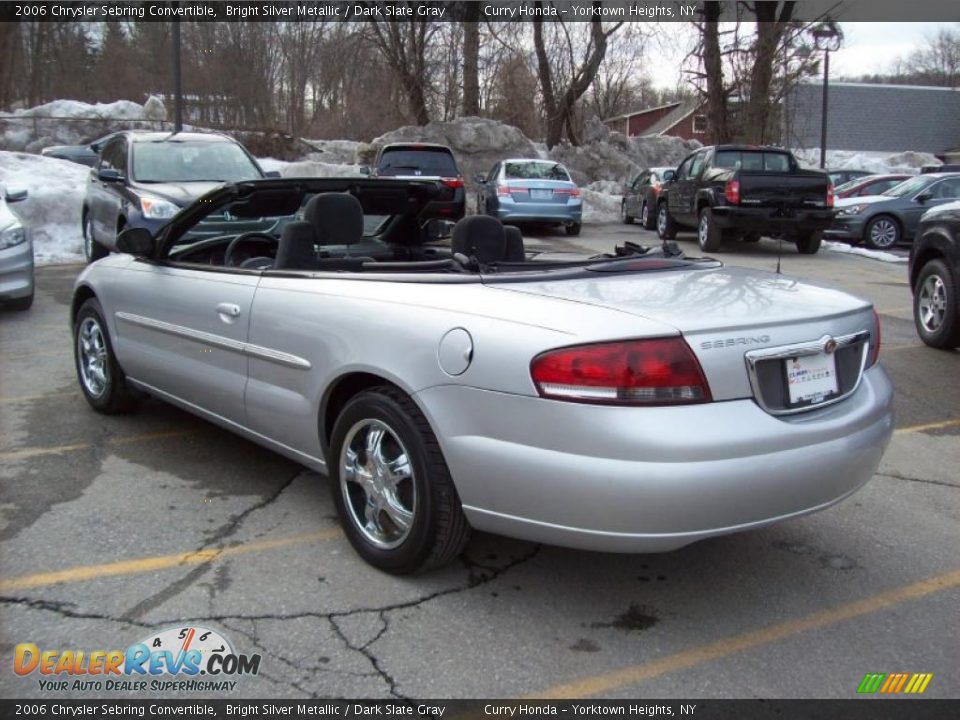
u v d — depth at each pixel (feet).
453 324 10.01
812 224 48.08
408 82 90.02
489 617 10.21
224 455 15.62
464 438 9.70
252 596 10.57
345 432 11.28
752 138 83.15
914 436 17.44
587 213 75.36
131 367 16.26
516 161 59.67
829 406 10.25
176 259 16.33
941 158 158.40
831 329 10.30
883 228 55.01
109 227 35.47
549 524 9.29
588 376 8.89
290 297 12.22
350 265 12.93
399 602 10.50
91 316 17.46
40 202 46.68
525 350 9.26
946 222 24.58
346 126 127.34
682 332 9.09
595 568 11.51
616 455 8.80
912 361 23.71
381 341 10.66
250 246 16.46
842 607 10.62
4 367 21.95
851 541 12.48
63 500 13.46
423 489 10.24
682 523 8.91
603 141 95.96
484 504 9.73
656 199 61.87
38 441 16.25
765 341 9.55
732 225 47.88
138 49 147.54
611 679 9.06
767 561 11.82
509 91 101.24
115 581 10.89
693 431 8.85
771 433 9.23
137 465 15.06
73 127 93.66
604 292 10.36
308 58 138.72
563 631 9.95
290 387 12.24
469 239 13.85
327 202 13.61
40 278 37.55
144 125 94.48
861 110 161.99
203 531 12.42
